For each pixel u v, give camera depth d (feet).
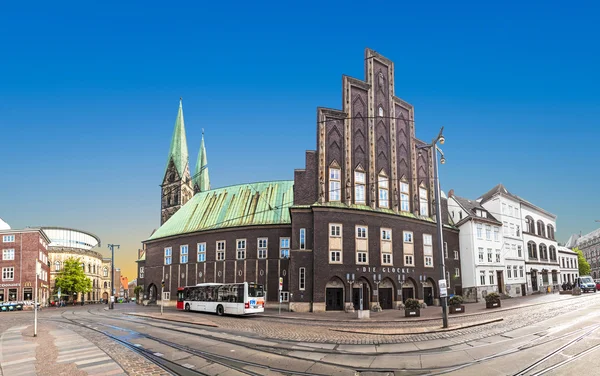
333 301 148.56
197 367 53.93
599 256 496.23
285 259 176.04
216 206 207.92
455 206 209.36
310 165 158.81
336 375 48.98
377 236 159.33
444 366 51.80
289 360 57.31
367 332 83.71
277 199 191.72
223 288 144.66
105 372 50.49
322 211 150.82
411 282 167.53
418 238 173.68
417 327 91.35
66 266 337.52
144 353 63.31
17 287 266.57
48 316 163.73
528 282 241.76
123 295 565.53
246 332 88.48
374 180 163.32
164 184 356.59
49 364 56.24
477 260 200.03
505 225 230.27
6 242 271.28
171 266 209.97
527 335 73.00
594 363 49.80
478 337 73.46
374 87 171.73
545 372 46.75
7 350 69.41
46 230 458.09
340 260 149.89
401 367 52.19
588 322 87.20
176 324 109.09
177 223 217.77
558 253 299.99
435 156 98.84
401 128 179.52
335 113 161.27
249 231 184.14
